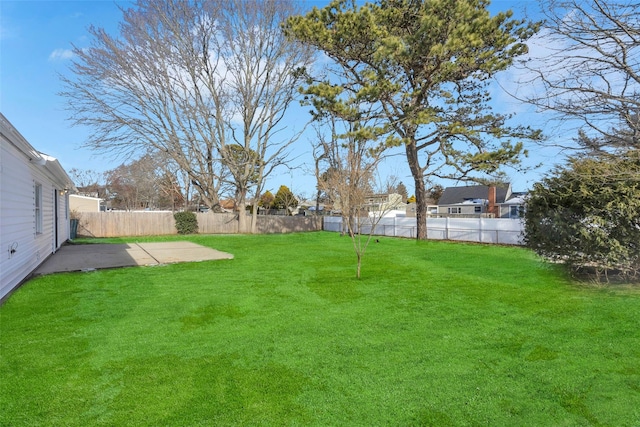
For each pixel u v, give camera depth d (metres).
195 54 19.89
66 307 4.72
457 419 2.29
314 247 12.88
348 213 7.16
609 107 3.59
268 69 21.39
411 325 4.06
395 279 6.67
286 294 5.51
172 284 6.18
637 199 5.19
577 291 5.48
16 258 5.86
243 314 4.48
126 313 4.48
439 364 3.05
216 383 2.72
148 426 2.20
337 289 5.86
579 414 2.33
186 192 31.48
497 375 2.86
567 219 5.93
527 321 4.15
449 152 14.41
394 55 11.19
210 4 19.56
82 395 2.54
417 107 12.62
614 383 2.71
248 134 22.27
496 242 14.03
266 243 14.70
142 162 24.06
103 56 18.16
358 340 3.61
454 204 34.75
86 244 13.39
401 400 2.50
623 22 3.38
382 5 12.73
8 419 2.25
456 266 8.16
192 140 21.06
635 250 5.35
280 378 2.81
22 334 3.72
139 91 19.36
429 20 10.76
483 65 11.29
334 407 2.41
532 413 2.35
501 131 12.73
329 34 12.06
